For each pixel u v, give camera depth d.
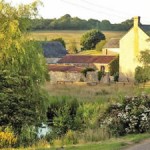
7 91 26.75
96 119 28.11
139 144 20.09
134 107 26.78
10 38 26.06
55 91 58.69
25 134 25.98
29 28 28.20
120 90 58.97
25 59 27.19
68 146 20.62
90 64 98.38
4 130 25.95
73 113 38.50
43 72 28.33
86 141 23.03
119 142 20.77
